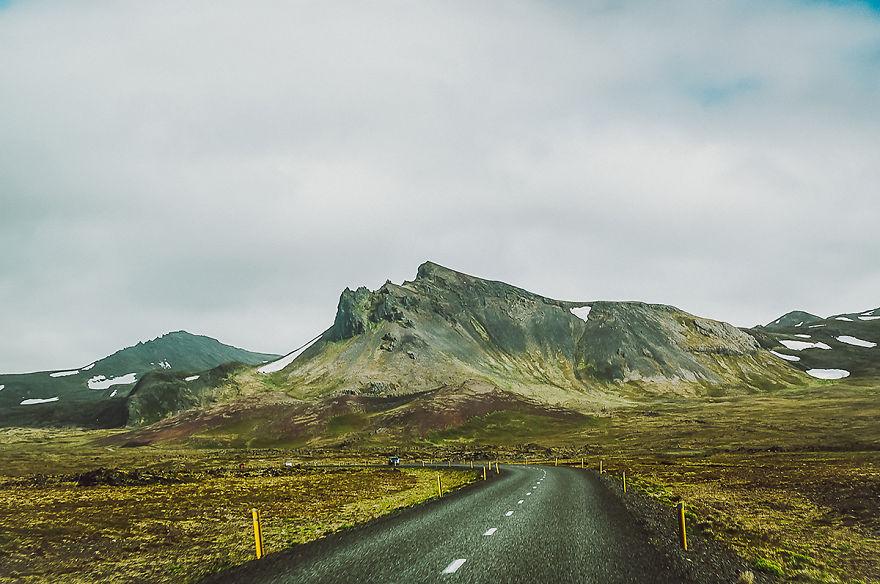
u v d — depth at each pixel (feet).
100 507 129.70
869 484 126.93
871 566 53.01
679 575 42.55
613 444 527.40
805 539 67.46
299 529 79.71
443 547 55.06
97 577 57.62
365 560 49.78
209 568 53.98
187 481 219.82
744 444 430.61
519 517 78.02
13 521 106.73
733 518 80.74
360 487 170.30
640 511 86.07
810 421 544.62
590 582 40.27
